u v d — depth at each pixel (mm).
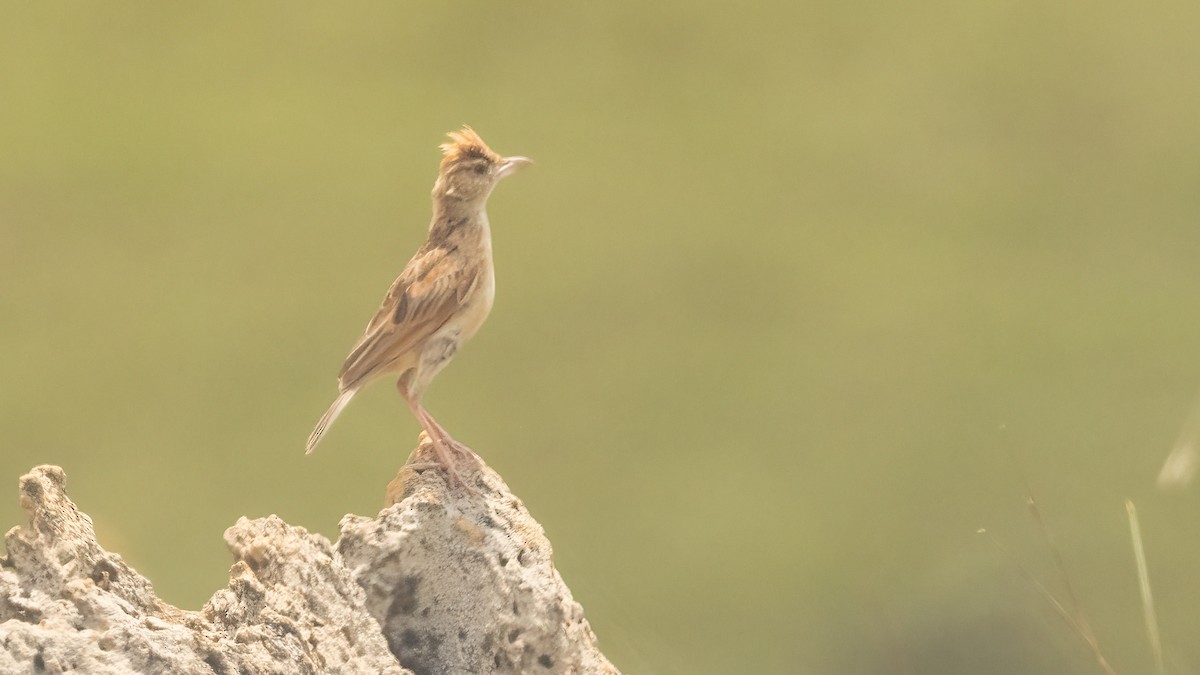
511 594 5879
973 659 14125
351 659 5438
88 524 5195
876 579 17609
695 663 16219
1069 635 9516
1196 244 26469
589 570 18719
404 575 5789
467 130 7430
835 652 16906
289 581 5484
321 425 6867
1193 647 11891
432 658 5789
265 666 5074
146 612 5133
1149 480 19609
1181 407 21828
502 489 6184
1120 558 16812
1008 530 18234
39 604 4914
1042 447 21438
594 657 6062
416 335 7047
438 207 7363
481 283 7223
